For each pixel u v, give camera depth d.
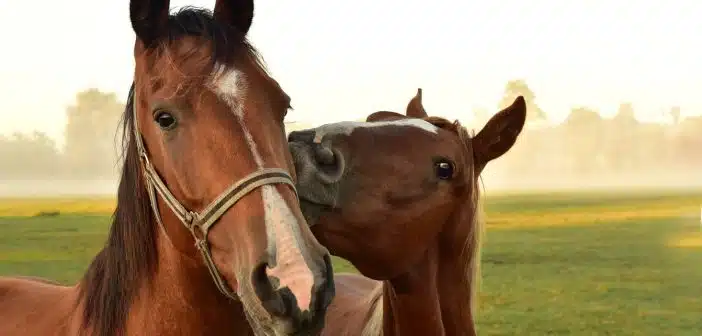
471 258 3.08
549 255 14.39
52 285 3.43
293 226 1.86
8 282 3.28
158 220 2.15
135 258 2.27
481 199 3.23
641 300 10.10
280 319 1.77
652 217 21.59
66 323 2.54
